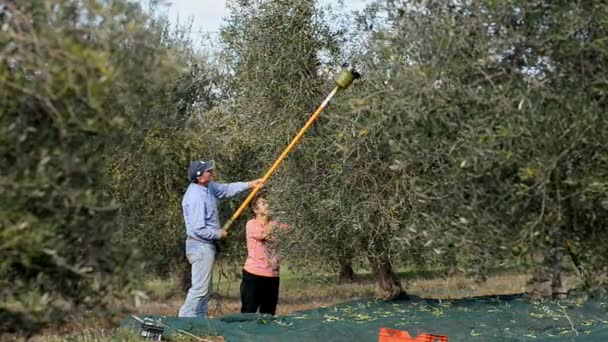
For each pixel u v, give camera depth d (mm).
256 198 15094
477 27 6105
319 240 14953
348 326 13109
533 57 6152
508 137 5918
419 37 6293
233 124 17969
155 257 5902
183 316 13875
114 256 5398
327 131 14625
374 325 13266
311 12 15469
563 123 5969
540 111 5973
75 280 5344
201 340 12523
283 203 14922
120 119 5156
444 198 6434
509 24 6094
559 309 13695
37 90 4848
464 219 6227
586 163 6086
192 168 13906
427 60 6273
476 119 6098
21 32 4855
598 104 6059
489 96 6062
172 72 5477
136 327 12492
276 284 15094
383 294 16234
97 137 5477
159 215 17719
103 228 5352
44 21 4945
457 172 6168
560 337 11883
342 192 14359
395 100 6375
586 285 6656
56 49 4797
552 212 6105
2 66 4828
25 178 4879
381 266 15938
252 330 12992
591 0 5996
